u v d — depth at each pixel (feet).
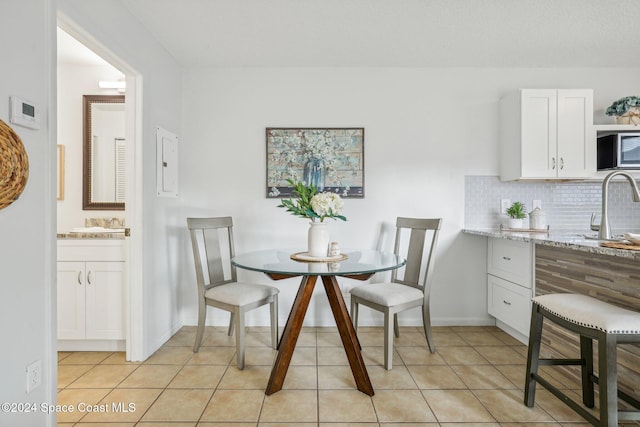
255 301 7.73
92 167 9.68
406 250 10.03
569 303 5.11
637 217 9.84
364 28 7.88
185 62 9.64
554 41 8.44
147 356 7.88
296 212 7.41
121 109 9.70
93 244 7.88
